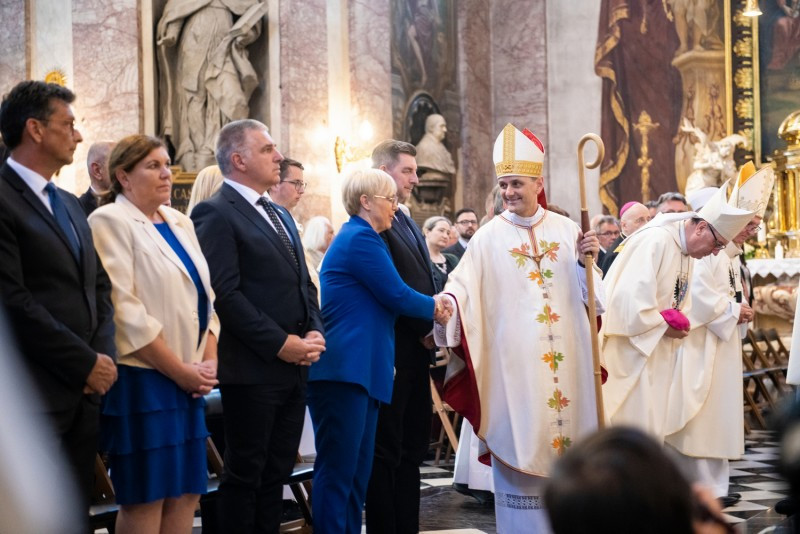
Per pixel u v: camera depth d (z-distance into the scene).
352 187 4.53
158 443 3.51
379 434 4.62
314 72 11.43
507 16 15.61
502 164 4.71
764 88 14.90
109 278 3.51
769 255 13.34
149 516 3.53
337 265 4.48
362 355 4.34
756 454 8.25
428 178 13.66
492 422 4.61
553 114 15.39
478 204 14.91
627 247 5.88
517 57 15.53
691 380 5.98
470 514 5.88
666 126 15.04
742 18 14.99
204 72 10.71
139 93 10.38
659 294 5.87
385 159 4.96
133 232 3.64
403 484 4.72
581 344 4.64
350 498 4.41
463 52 14.84
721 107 15.02
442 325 4.57
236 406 3.99
